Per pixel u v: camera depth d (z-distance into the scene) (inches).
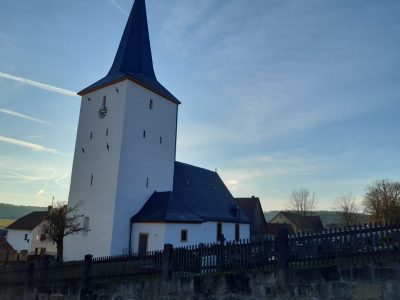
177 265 487.8
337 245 389.1
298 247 409.4
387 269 358.0
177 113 1389.0
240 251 446.0
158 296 489.1
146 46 1391.5
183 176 1485.0
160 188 1244.5
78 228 1104.2
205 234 1298.0
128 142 1132.5
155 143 1246.9
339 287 376.2
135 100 1184.2
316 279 387.5
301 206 2977.4
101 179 1121.4
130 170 1127.0
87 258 569.6
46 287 608.7
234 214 1588.3
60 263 606.2
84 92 1272.1
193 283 464.1
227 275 441.4
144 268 518.0
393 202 2475.4
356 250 377.4
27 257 1052.5
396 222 373.1
